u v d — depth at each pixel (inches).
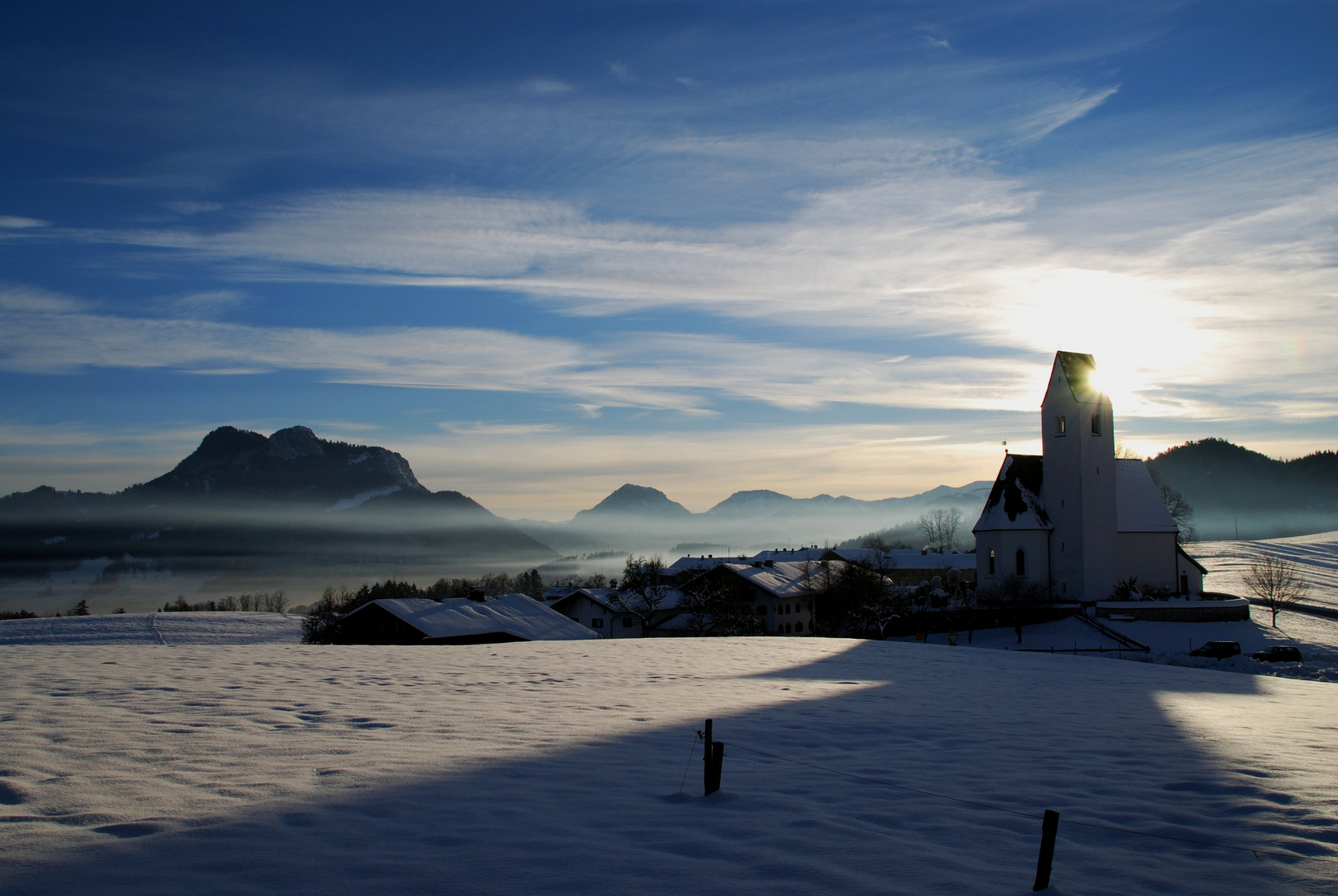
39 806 366.3
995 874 323.9
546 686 798.5
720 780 434.3
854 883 309.4
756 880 308.3
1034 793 442.3
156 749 472.4
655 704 698.8
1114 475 2940.5
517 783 425.4
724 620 2933.1
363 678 820.6
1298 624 2827.3
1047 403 3004.4
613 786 427.8
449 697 705.0
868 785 450.3
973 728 645.3
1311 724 695.7
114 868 302.7
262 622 3553.2
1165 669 1301.7
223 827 345.7
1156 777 480.1
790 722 639.1
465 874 305.7
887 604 2795.3
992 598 2878.9
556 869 312.5
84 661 895.7
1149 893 312.0
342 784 411.8
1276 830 383.2
